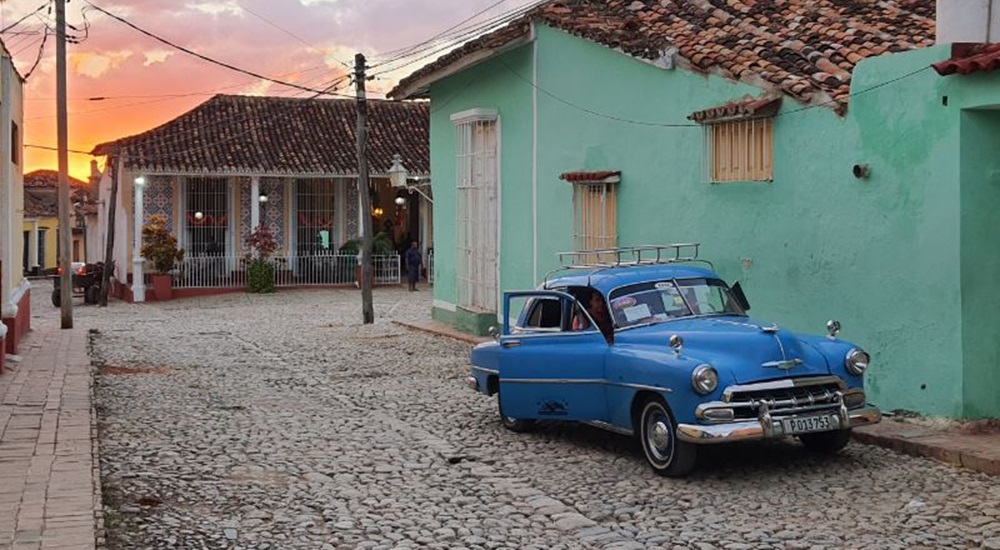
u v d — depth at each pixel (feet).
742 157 40.75
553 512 25.17
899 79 33.27
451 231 72.33
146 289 116.67
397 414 39.75
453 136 71.10
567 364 31.91
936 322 32.22
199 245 122.72
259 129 126.93
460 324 70.08
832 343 28.94
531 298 34.83
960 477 27.27
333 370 53.47
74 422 35.96
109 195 124.67
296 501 26.50
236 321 86.74
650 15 51.08
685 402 26.96
